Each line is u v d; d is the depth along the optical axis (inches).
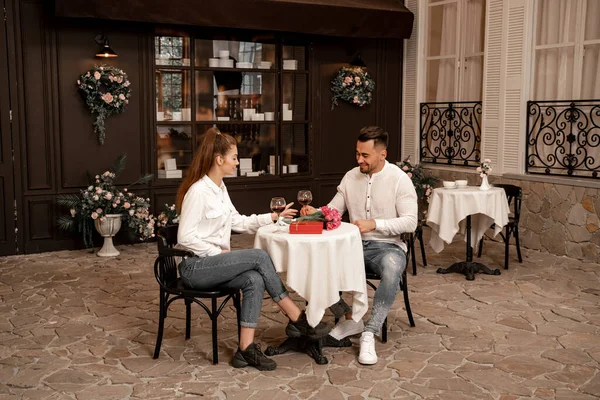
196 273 140.5
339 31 293.1
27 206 255.6
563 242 253.9
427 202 308.3
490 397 128.0
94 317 179.3
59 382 135.7
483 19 290.2
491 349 153.9
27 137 252.4
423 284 212.7
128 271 230.5
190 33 277.6
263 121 297.7
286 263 139.2
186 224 139.3
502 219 224.4
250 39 291.9
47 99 253.6
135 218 254.1
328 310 181.9
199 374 139.8
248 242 284.5
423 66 324.5
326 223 146.3
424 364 144.9
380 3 306.3
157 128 275.7
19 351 153.6
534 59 265.4
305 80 308.5
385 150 159.2
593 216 242.1
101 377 138.4
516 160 272.8
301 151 311.4
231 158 142.9
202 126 285.4
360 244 145.5
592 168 246.2
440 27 313.7
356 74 312.2
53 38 251.9
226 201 148.5
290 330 148.8
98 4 239.8
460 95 304.2
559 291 203.6
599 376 137.9
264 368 141.3
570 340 159.6
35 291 205.0
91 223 259.3
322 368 142.9
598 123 242.8
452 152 309.6
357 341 160.1
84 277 222.2
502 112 276.5
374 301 150.6
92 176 264.5
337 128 318.7
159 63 273.7
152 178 274.5
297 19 280.2
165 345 157.6
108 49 252.1
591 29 243.6
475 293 201.5
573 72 250.8
